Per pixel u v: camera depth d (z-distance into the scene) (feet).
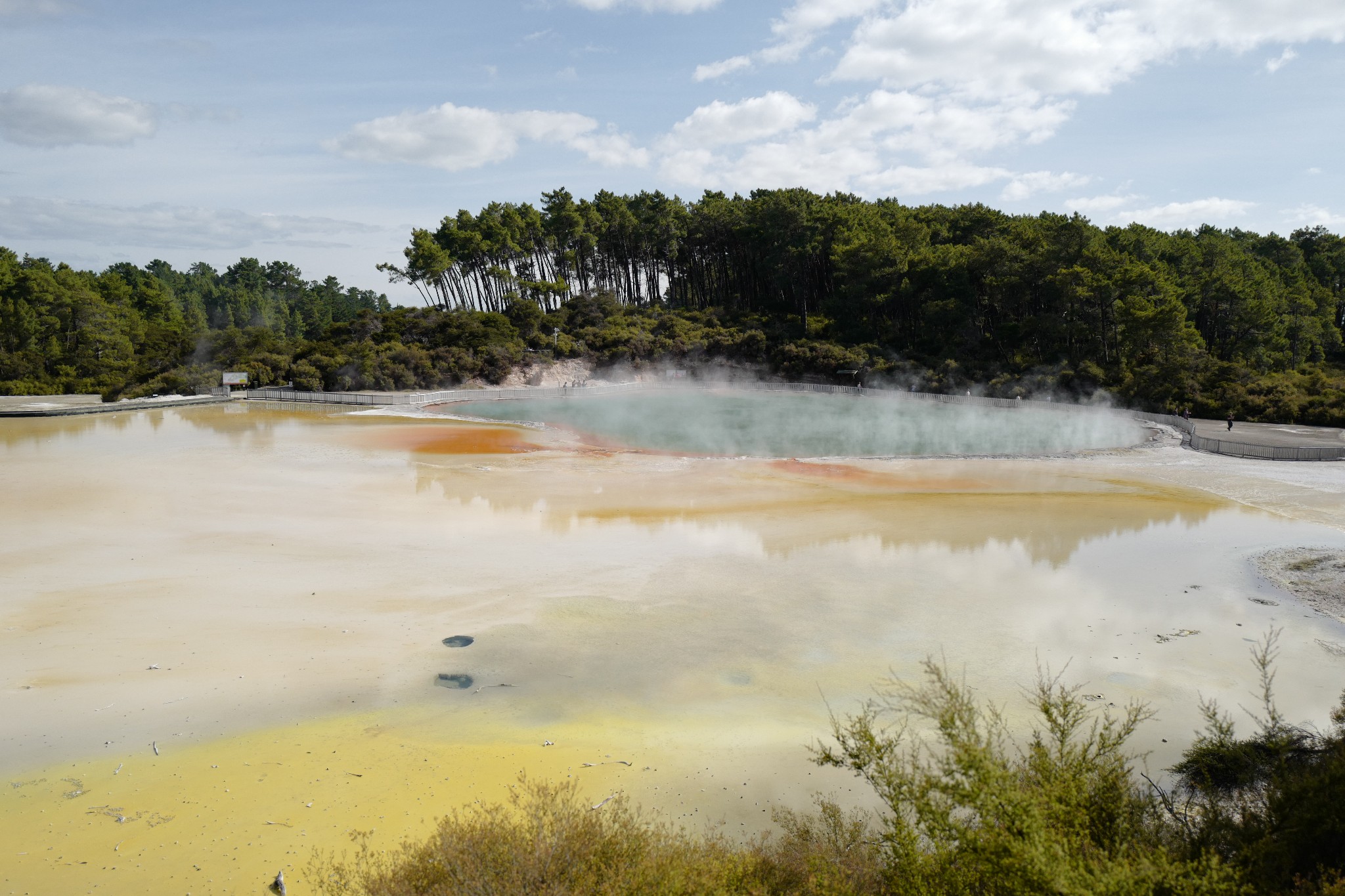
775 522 110.93
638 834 32.40
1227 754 42.42
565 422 242.37
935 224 390.63
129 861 38.58
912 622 73.15
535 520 110.93
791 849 33.99
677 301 484.74
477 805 43.50
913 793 28.78
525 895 28.02
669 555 93.97
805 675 62.08
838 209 386.73
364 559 91.09
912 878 27.02
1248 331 284.82
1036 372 289.53
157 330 416.26
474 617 73.72
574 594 80.18
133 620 71.56
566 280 478.59
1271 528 108.37
